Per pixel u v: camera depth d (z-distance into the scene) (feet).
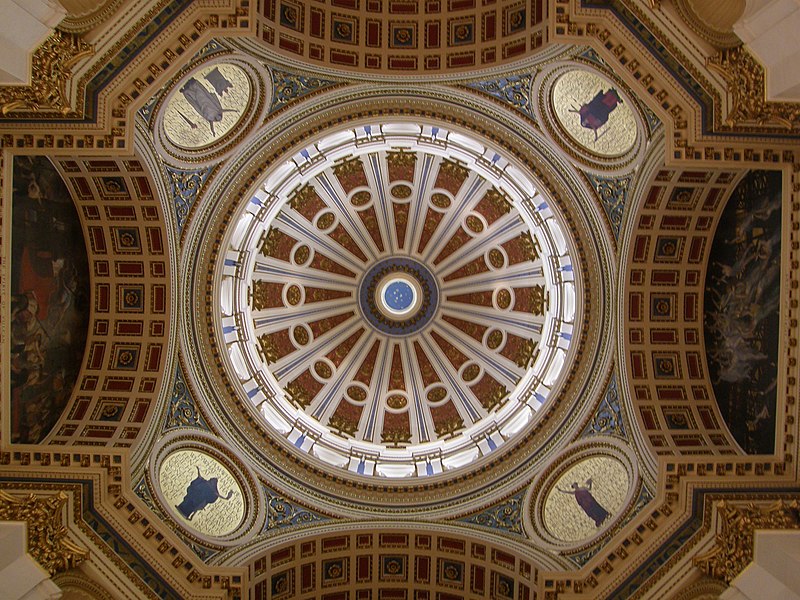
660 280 57.72
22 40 37.96
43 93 40.04
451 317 83.92
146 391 56.24
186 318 58.90
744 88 40.68
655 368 57.52
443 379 82.17
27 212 48.73
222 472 59.52
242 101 55.06
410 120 57.72
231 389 61.16
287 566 57.77
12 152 44.34
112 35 42.47
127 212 54.85
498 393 77.56
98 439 52.95
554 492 59.52
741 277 52.60
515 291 79.25
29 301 49.65
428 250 84.89
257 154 57.77
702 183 52.54
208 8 44.62
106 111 43.80
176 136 53.98
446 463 70.90
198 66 49.98
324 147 65.62
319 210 80.43
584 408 60.08
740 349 53.01
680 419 55.77
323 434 75.61
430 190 80.94
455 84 55.16
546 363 71.46
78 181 52.70
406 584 60.34
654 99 45.09
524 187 68.44
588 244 59.11
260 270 76.74
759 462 48.88
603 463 58.08
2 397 46.83
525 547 56.85
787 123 41.70
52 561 43.19
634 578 49.73
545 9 48.70
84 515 48.11
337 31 53.62
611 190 56.24
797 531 42.57
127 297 57.67
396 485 62.23
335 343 83.35
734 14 40.09
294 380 78.74
